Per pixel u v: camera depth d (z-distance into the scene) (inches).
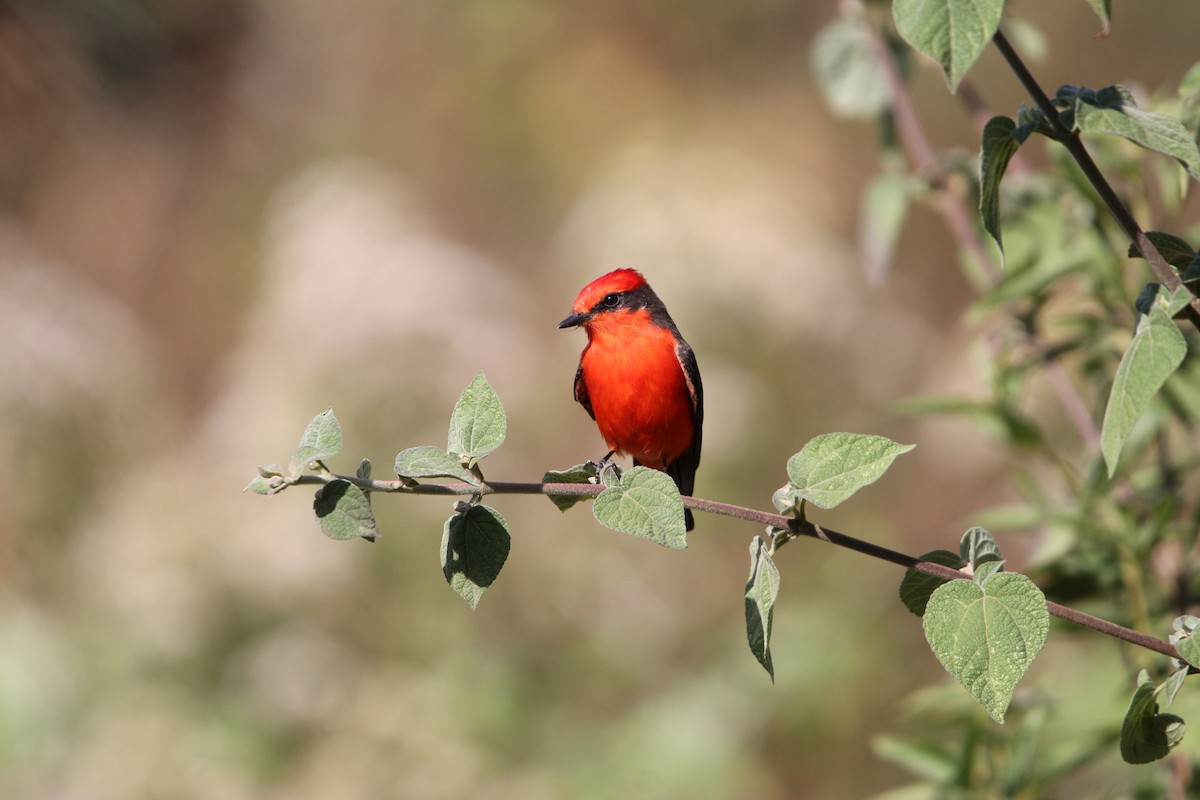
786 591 514.6
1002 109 682.2
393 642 492.4
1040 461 303.9
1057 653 376.8
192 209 729.6
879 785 456.1
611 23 802.2
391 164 784.9
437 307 587.2
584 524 543.2
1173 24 663.8
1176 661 154.7
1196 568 260.4
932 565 154.9
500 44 805.2
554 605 515.8
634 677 495.8
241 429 546.6
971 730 257.8
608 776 443.8
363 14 821.9
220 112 732.0
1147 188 257.8
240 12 762.2
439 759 440.8
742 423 570.6
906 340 635.5
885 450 155.3
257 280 705.0
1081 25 680.4
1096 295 264.2
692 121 769.6
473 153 787.4
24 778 438.9
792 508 158.1
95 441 514.0
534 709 473.7
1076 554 261.3
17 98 506.9
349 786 434.0
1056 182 278.8
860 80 324.2
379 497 521.7
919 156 309.4
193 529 503.5
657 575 531.2
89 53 505.7
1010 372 281.0
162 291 713.0
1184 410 255.8
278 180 751.1
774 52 791.1
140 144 698.8
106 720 449.1
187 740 442.6
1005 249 277.6
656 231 636.1
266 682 462.0
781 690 468.8
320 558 498.6
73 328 530.3
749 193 679.1
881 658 475.2
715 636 509.7
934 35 134.6
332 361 563.5
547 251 722.8
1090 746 247.9
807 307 615.8
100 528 503.8
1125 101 147.3
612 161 749.3
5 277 540.4
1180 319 153.6
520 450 581.3
